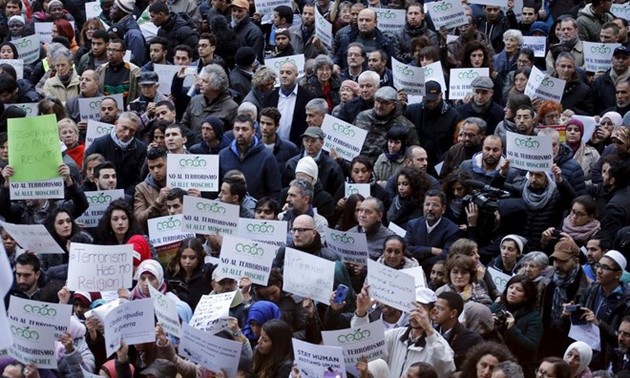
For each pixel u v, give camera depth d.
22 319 16.28
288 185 21.98
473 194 20.03
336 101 24.97
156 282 17.94
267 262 17.95
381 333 15.99
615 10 28.86
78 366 16.33
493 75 25.48
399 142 21.92
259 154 22.00
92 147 22.73
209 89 24.02
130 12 28.53
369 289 16.53
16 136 20.55
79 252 17.94
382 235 19.39
